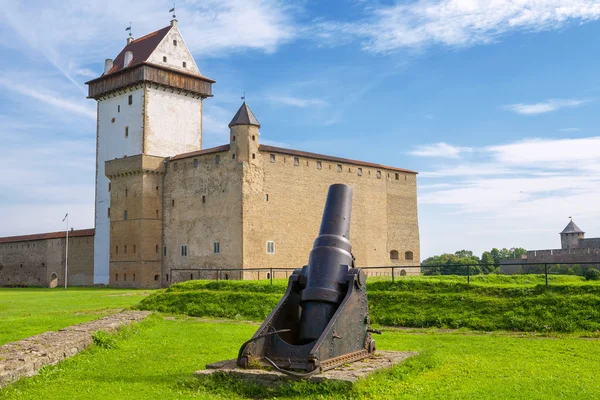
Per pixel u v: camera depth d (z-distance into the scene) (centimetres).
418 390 918
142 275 5184
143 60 5534
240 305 2289
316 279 1039
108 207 5756
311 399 867
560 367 1127
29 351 1142
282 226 4947
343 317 1005
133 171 5328
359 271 1065
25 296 3572
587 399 869
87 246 5988
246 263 4634
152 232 5281
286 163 5050
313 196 5238
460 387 949
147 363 1198
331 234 1095
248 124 4781
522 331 1723
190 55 5919
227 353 1316
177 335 1622
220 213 4834
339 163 5525
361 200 5731
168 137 5612
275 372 938
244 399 893
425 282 2197
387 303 2067
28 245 6812
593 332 1638
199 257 4966
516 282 2755
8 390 952
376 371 980
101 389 967
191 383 969
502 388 936
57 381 1034
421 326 1873
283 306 1045
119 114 5712
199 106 5912
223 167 4856
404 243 6200
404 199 6275
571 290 1928
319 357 940
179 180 5244
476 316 1869
